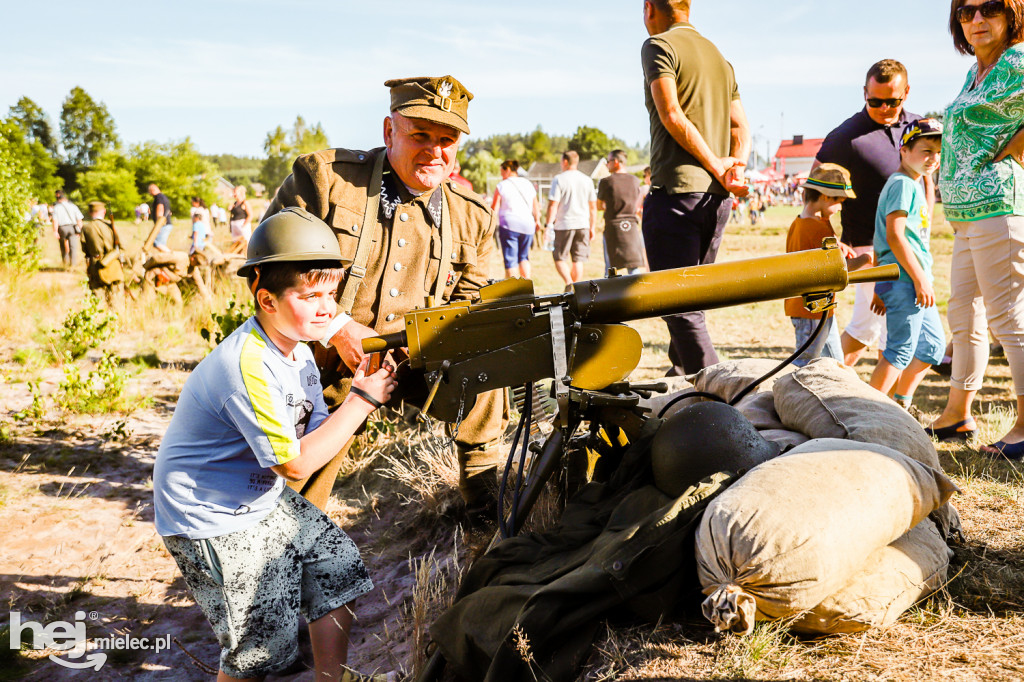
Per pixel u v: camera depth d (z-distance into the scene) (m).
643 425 3.19
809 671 2.28
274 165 90.94
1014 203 3.84
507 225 11.84
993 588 2.68
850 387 3.24
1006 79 3.77
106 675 3.31
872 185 5.21
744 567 2.24
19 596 3.87
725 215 4.88
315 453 2.46
